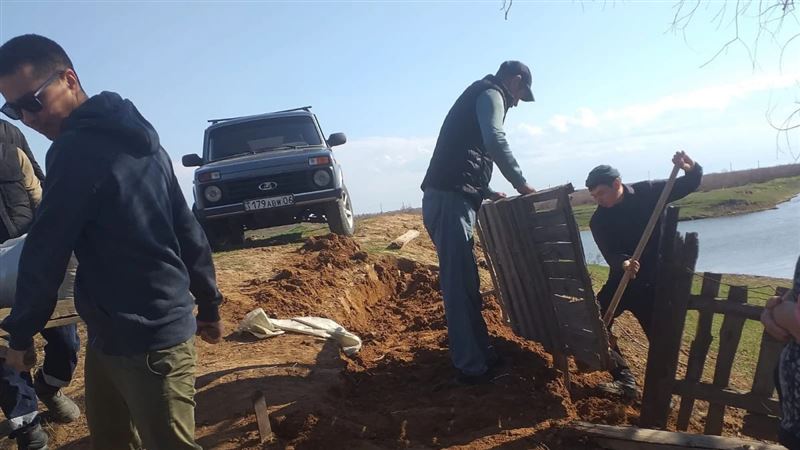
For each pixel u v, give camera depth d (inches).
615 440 158.1
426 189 190.5
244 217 443.5
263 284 316.5
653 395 175.2
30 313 96.1
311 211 464.1
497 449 158.1
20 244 150.3
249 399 183.3
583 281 174.4
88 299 103.3
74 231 96.5
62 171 96.3
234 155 456.8
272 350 227.5
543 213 184.9
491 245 233.1
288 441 160.1
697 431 186.7
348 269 364.8
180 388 105.8
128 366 103.6
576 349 191.0
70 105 106.9
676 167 194.4
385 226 549.6
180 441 105.9
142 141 102.7
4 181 171.0
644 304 210.5
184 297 107.6
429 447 160.6
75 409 187.8
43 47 103.7
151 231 102.8
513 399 180.7
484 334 192.5
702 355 169.5
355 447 158.6
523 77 188.5
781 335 96.0
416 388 196.4
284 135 466.0
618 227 211.9
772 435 159.2
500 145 176.7
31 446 161.3
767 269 671.8
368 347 250.2
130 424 120.4
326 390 190.5
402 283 388.8
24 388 159.5
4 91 104.0
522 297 216.8
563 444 161.3
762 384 159.3
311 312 281.3
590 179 208.8
